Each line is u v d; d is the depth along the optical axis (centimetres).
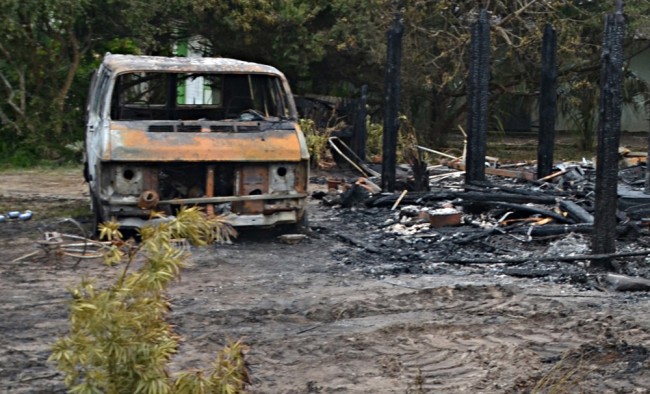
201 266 1159
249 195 1266
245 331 880
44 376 749
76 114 2528
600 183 1132
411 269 1155
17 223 1482
